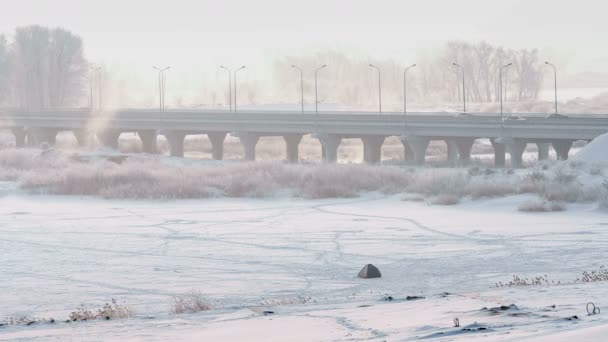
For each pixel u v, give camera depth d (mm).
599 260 55094
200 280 49562
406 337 17172
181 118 164375
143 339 20484
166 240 69438
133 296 44188
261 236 71250
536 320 18031
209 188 108438
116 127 176250
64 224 81500
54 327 26609
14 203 101625
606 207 83562
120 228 78000
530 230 71688
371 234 71625
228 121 157250
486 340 14945
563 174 96750
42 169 130000
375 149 148375
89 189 110688
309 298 38719
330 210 91562
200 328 22438
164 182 110188
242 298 41656
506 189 94500
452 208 90062
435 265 54469
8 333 25109
